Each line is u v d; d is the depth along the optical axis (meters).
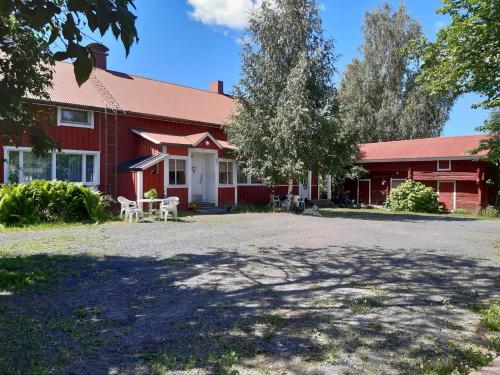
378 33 40.09
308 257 8.51
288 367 3.61
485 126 12.85
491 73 8.96
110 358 3.75
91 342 4.08
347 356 3.85
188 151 19.69
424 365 3.66
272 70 20.81
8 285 5.85
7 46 3.78
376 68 40.03
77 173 17.56
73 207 14.00
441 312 5.14
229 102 26.59
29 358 3.68
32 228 12.13
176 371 3.50
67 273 6.75
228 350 3.94
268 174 19.77
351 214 21.30
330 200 28.81
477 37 8.49
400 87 39.31
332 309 5.18
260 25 20.86
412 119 37.09
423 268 7.61
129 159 19.20
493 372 3.57
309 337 4.28
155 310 5.08
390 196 26.42
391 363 3.71
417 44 10.23
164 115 20.09
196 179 21.22
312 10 20.97
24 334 4.22
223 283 6.35
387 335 4.37
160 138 18.66
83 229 12.20
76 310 5.00
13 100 3.50
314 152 19.02
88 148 17.77
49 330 4.36
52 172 16.75
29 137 4.49
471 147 24.52
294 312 5.05
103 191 18.14
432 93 10.09
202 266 7.48
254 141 19.89
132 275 6.75
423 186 25.33
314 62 19.95
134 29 1.98
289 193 21.39
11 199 12.74
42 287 5.90
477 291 6.10
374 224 15.76
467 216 21.94
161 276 6.71
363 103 38.91
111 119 18.58
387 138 38.44
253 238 11.03
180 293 5.80
